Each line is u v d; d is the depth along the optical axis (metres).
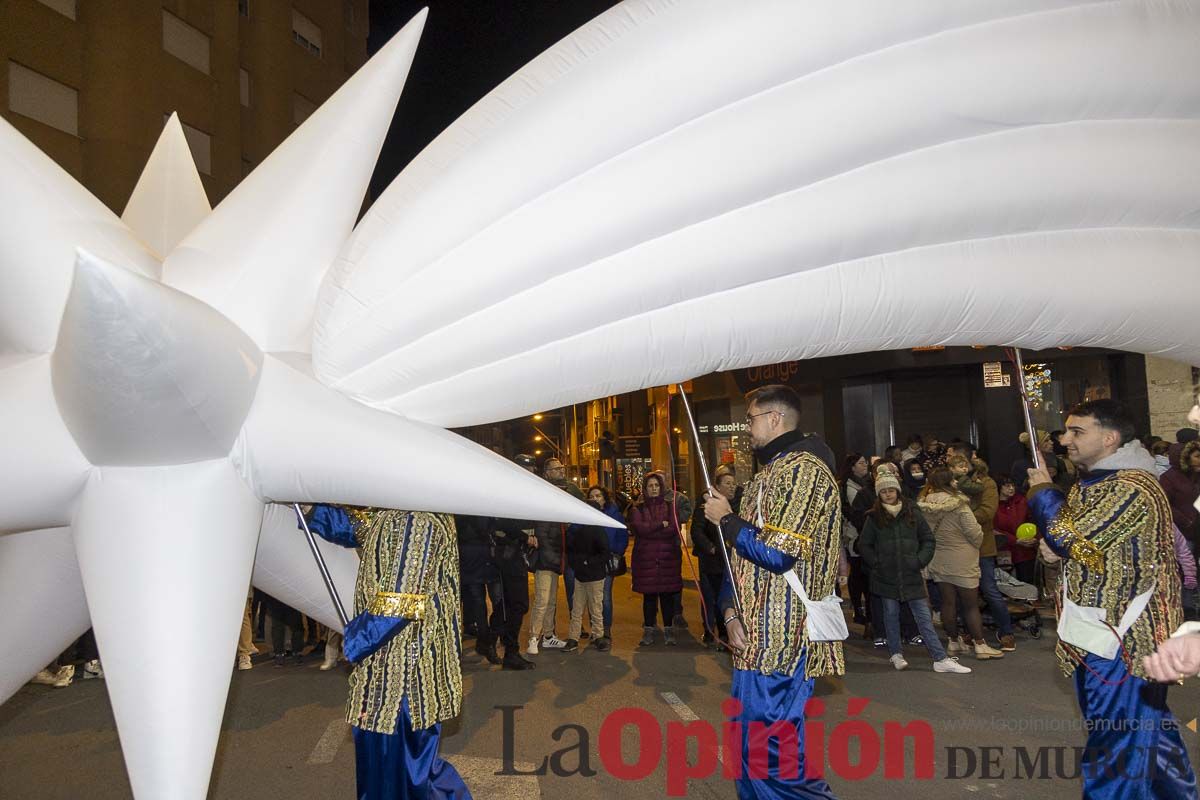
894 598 6.91
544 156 2.62
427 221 2.69
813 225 2.63
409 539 2.82
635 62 2.59
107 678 2.45
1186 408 12.86
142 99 20.17
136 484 2.54
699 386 19.56
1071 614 3.00
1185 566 5.90
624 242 2.64
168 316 2.22
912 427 16.14
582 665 7.48
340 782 4.64
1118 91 2.61
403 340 2.73
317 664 7.89
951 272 2.74
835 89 2.55
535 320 2.70
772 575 3.05
